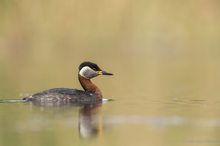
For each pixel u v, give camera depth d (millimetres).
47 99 22094
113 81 30781
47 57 43719
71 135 16141
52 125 17266
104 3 46344
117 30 46312
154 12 46469
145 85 28844
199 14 47406
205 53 46219
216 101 22562
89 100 22531
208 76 32625
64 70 35719
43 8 45844
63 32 45906
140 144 15398
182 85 28641
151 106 21156
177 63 40312
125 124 17516
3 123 17516
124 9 46375
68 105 21281
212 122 17750
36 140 15656
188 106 21125
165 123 17625
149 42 46188
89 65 23484
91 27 46188
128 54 45625
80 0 46125
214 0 47750
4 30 45125
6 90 26656
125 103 22078
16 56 44594
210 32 47281
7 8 45344
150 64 39719
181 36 46531
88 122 17734
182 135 16188
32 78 31844
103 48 46094
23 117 18469
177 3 46906
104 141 15719
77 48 45781
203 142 15555
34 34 45594
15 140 15695
